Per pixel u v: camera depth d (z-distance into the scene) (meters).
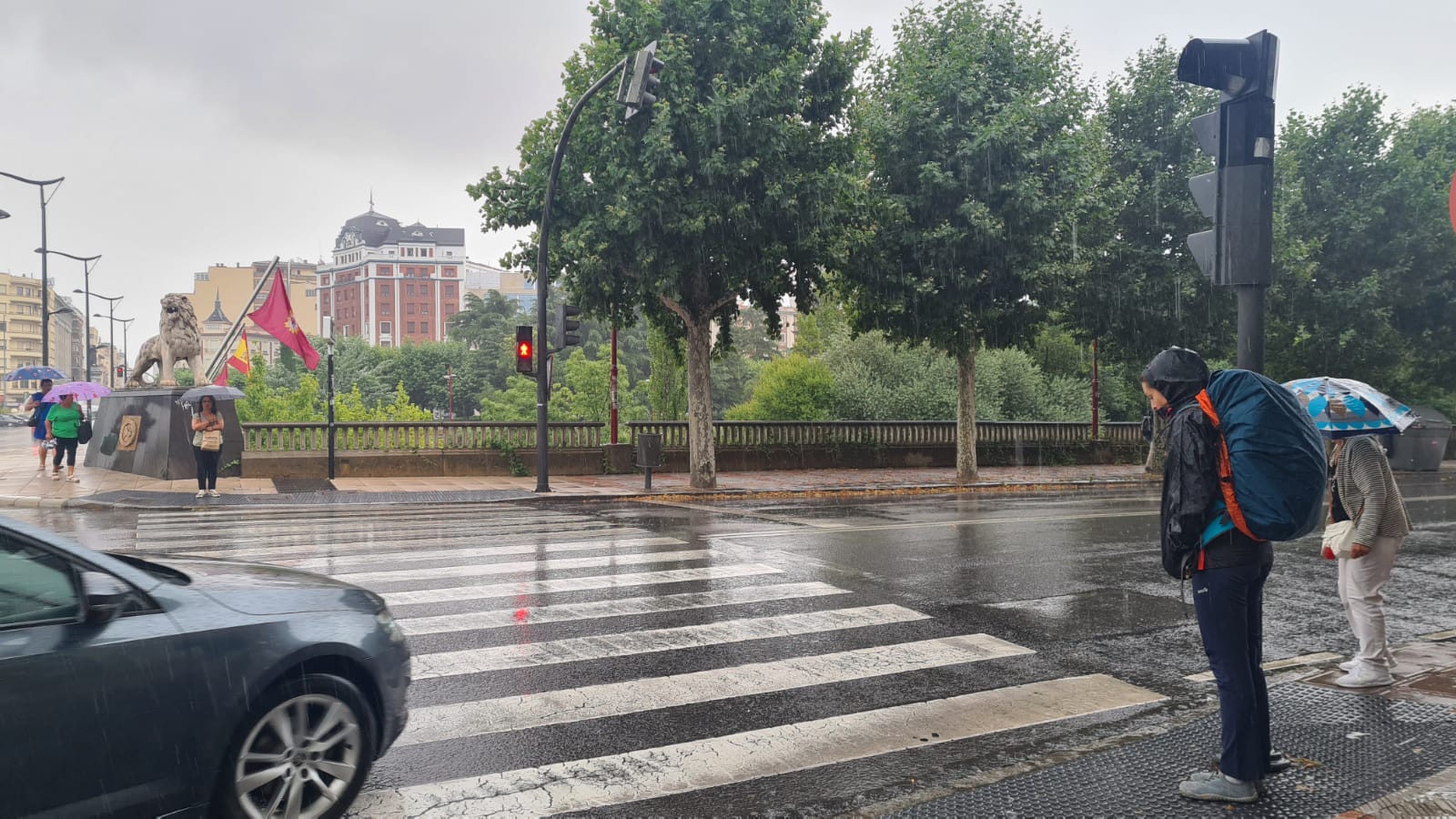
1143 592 8.30
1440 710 4.86
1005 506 15.73
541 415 16.97
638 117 16.20
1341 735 4.47
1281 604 8.05
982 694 5.49
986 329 20.06
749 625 6.96
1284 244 23.77
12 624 3.06
